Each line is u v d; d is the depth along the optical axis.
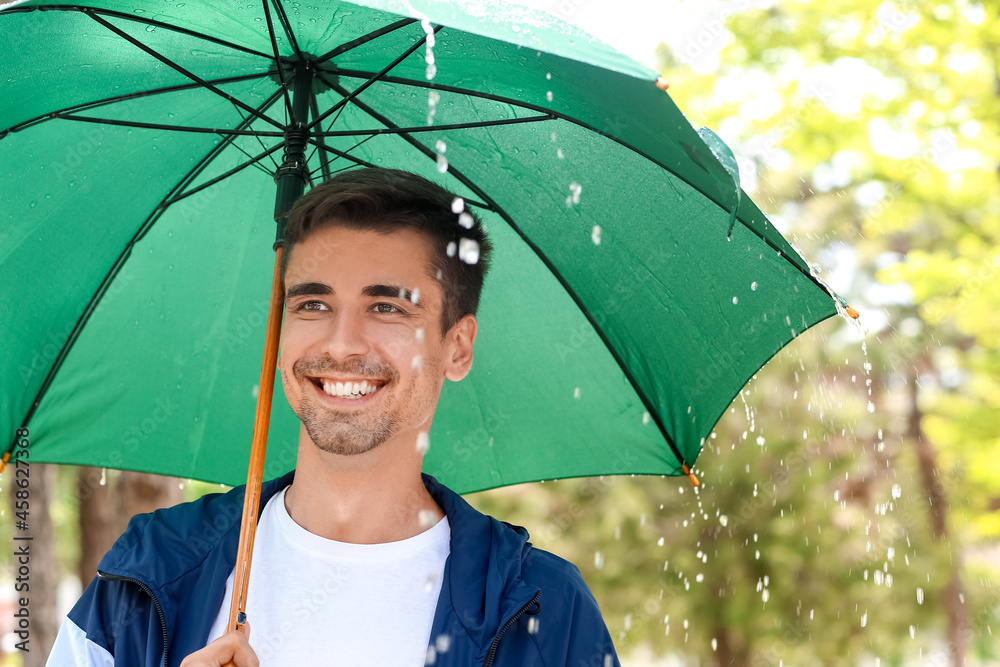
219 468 2.41
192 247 2.31
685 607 11.52
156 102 2.16
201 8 1.85
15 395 2.23
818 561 11.41
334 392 1.76
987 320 8.91
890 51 8.64
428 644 1.74
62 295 2.22
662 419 2.33
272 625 1.74
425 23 1.36
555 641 1.80
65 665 1.77
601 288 2.24
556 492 12.18
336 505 1.80
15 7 1.61
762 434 11.40
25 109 1.96
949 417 9.77
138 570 1.75
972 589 11.69
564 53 1.34
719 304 2.14
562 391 2.38
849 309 2.03
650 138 1.66
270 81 2.15
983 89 8.76
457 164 2.20
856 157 9.01
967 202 8.91
